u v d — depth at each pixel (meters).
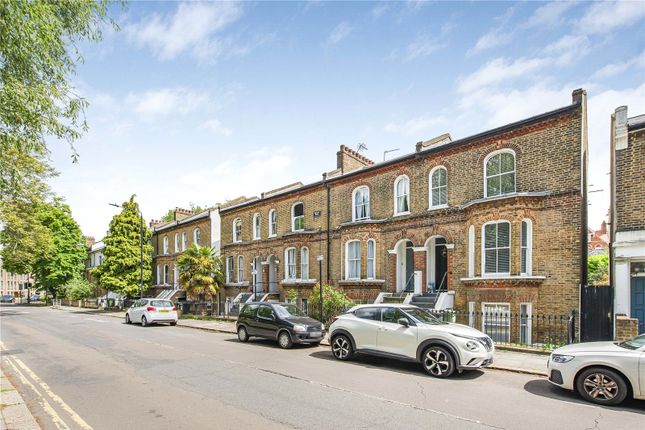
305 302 21.50
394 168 18.08
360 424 5.83
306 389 7.74
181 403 6.89
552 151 12.92
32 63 6.49
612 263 12.14
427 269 16.78
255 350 12.45
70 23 6.94
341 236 19.81
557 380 7.31
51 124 6.91
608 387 6.74
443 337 8.80
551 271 12.55
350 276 19.39
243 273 27.11
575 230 12.17
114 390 7.79
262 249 25.41
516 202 13.09
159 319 20.94
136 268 34.56
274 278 25.08
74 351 12.58
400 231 17.50
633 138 11.57
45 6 6.27
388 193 18.28
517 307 12.85
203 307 25.52
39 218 39.91
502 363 9.82
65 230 46.31
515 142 13.91
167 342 14.41
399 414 6.27
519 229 13.05
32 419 5.95
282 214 24.20
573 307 12.00
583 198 12.70
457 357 8.54
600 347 7.16
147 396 7.34
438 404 6.78
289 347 12.71
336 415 6.21
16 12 5.85
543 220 12.88
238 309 23.28
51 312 35.12
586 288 11.29
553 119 12.89
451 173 15.83
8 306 51.31
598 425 5.82
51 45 6.66
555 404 6.80
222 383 8.24
